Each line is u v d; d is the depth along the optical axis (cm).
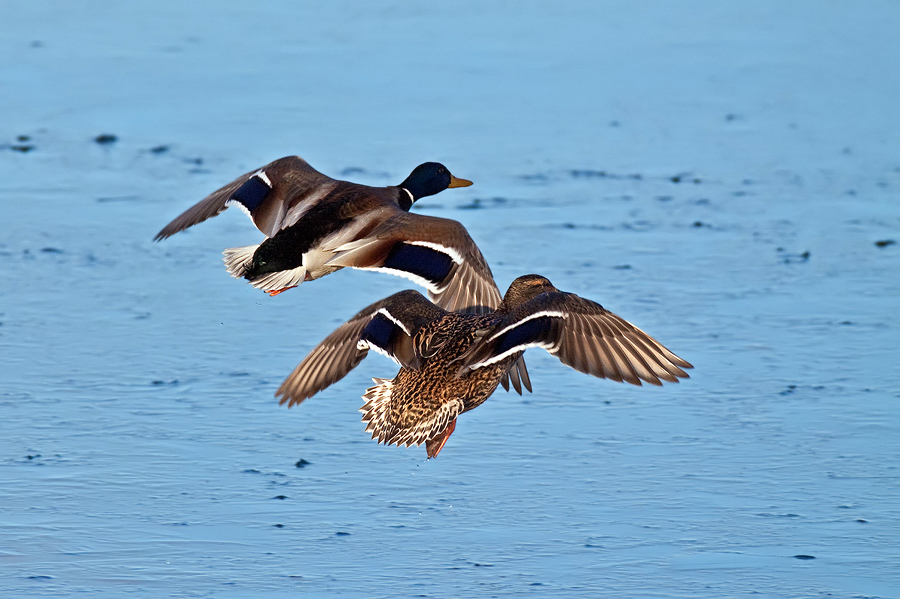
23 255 1541
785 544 938
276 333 1350
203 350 1297
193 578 888
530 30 2666
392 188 1077
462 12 2800
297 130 2016
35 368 1238
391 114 2109
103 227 1642
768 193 1794
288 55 2439
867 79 2353
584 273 1493
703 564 912
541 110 2153
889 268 1520
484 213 1706
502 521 976
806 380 1221
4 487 1011
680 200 1766
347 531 959
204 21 2688
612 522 972
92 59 2400
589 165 1905
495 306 930
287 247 962
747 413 1159
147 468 1051
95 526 957
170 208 1712
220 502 1000
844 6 2923
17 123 2058
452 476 1052
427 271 916
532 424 1155
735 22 2772
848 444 1093
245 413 1162
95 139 1986
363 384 1267
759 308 1399
